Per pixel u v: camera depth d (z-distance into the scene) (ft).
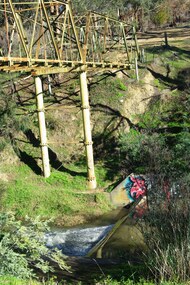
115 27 122.31
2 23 102.17
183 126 85.56
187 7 166.61
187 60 111.55
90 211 73.20
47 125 93.04
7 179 82.17
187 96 95.25
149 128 88.58
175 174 59.00
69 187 79.25
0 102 89.56
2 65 62.13
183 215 35.78
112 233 59.52
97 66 84.69
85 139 78.48
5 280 31.50
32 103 96.73
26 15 108.06
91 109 95.61
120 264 48.39
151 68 106.93
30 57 61.26
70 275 42.42
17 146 88.89
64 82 102.89
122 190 75.10
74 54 100.68
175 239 33.71
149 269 35.96
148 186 61.98
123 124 91.45
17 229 36.40
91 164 78.89
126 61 106.52
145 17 157.07
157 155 69.15
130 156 80.23
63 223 70.59
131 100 97.60
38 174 83.87
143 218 44.57
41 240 41.14
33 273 38.22
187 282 31.68
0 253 33.30
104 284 35.55
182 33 141.28
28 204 75.92
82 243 62.54
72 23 73.82
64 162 86.69
